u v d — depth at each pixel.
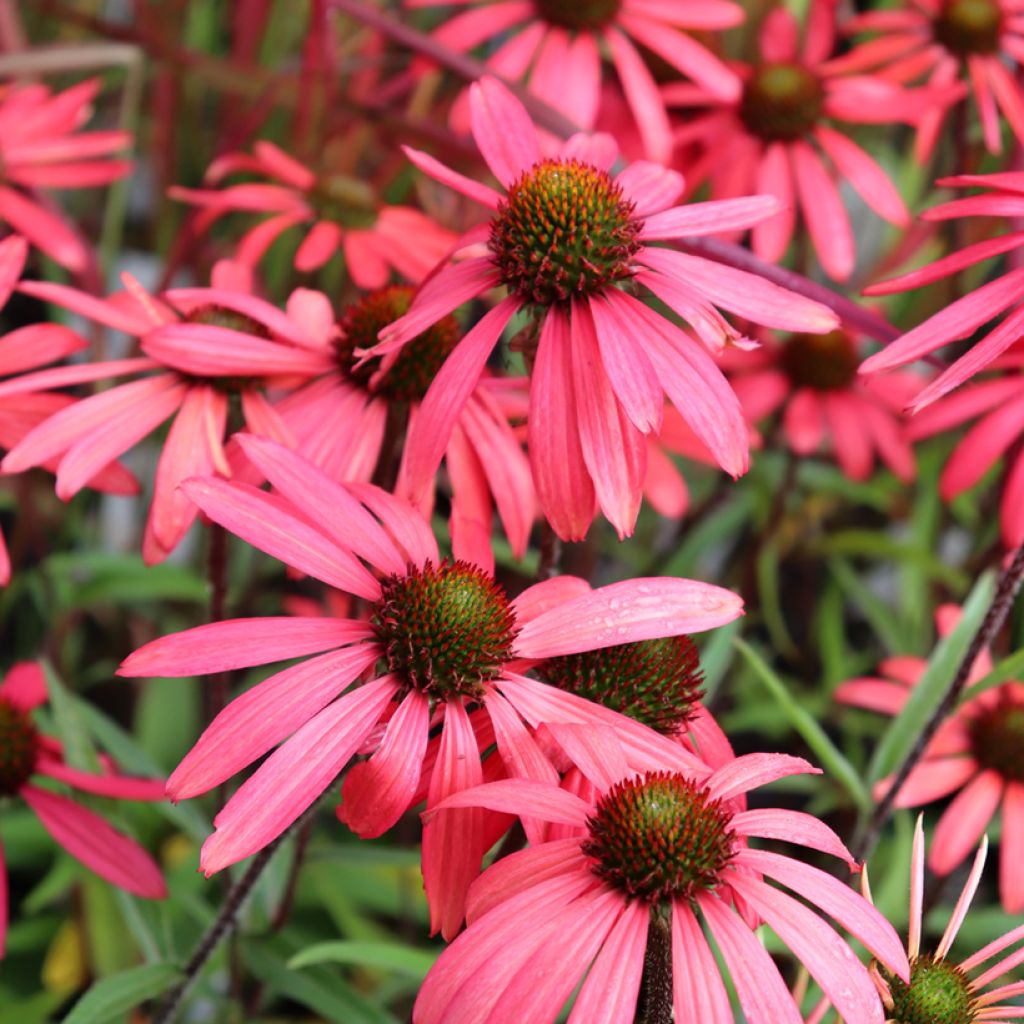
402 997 0.85
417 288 0.68
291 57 1.12
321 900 0.86
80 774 0.69
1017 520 0.79
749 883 0.57
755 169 0.88
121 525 1.07
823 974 0.56
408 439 0.64
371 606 0.60
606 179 0.64
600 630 0.61
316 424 0.68
